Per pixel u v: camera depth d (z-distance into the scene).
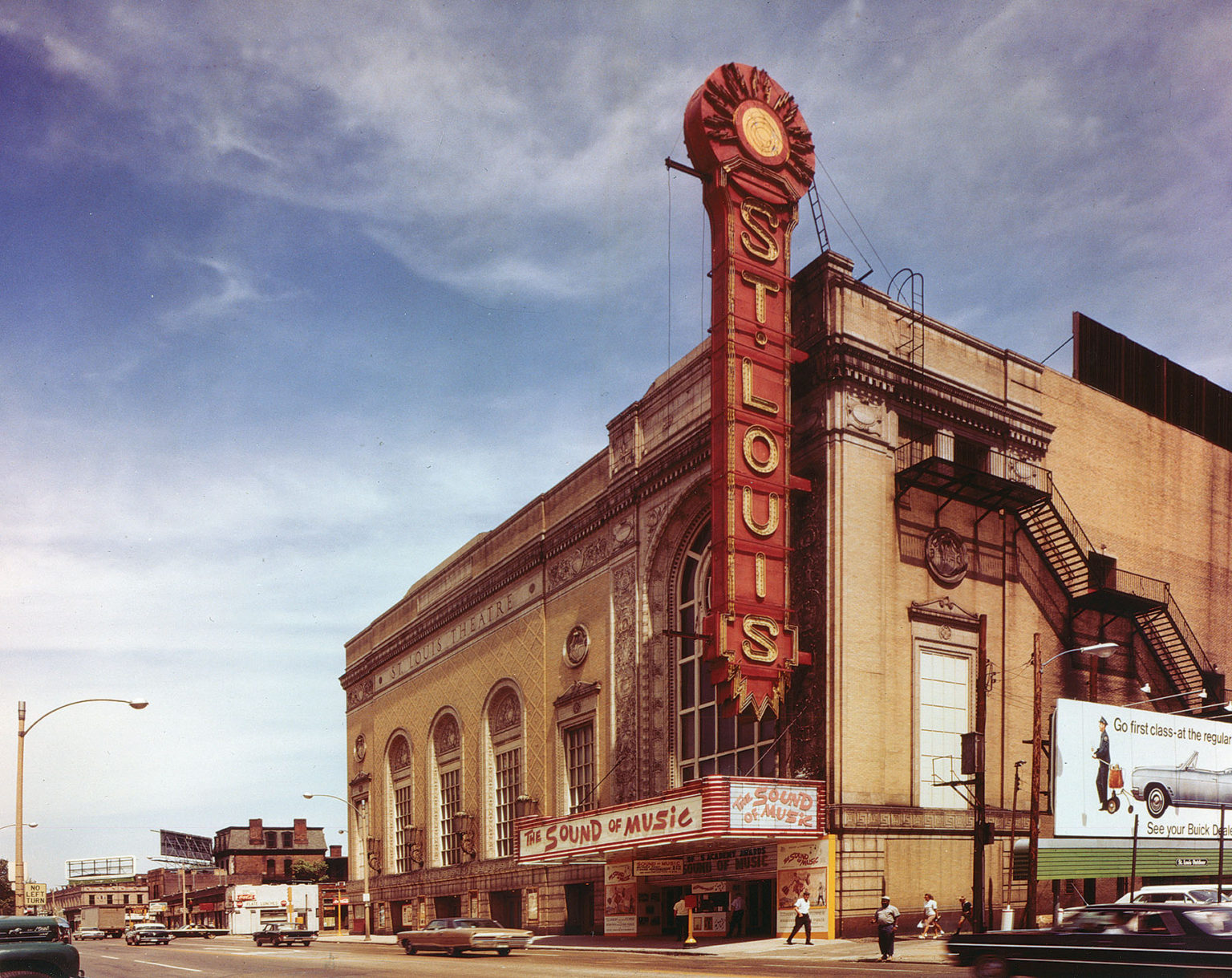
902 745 36.72
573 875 49.81
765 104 40.22
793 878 35.50
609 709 48.34
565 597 53.47
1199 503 51.75
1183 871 37.47
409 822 71.81
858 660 36.12
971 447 41.97
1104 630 44.44
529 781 54.97
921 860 35.94
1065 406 45.88
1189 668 46.38
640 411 48.25
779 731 37.59
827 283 38.62
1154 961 15.84
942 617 38.56
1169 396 51.84
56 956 16.59
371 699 81.50
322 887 87.94
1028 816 39.25
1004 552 41.41
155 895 166.88
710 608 43.16
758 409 37.50
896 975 21.98
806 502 38.16
